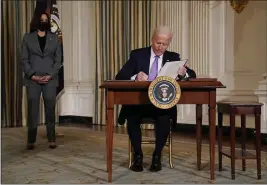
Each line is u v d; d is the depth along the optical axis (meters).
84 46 7.99
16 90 7.08
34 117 4.39
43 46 4.38
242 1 5.67
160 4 6.64
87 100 7.90
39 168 3.38
